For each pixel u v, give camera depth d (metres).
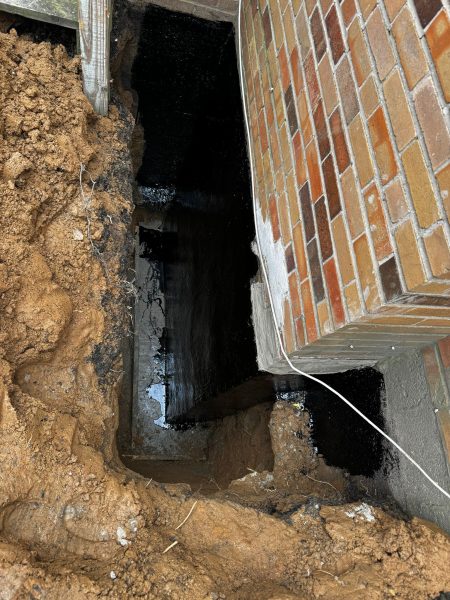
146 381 4.05
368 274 1.35
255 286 2.24
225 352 2.63
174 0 2.50
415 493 1.88
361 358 2.01
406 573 1.62
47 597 1.30
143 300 4.29
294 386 2.57
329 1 1.52
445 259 1.07
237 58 2.63
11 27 2.25
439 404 1.76
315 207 1.65
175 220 4.02
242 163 2.50
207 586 1.46
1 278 1.78
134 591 1.40
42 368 1.92
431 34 1.09
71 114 2.19
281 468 2.57
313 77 1.65
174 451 3.81
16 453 1.55
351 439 2.29
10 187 1.91
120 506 1.62
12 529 1.50
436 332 1.63
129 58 2.77
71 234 2.09
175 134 3.41
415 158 1.15
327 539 1.72
